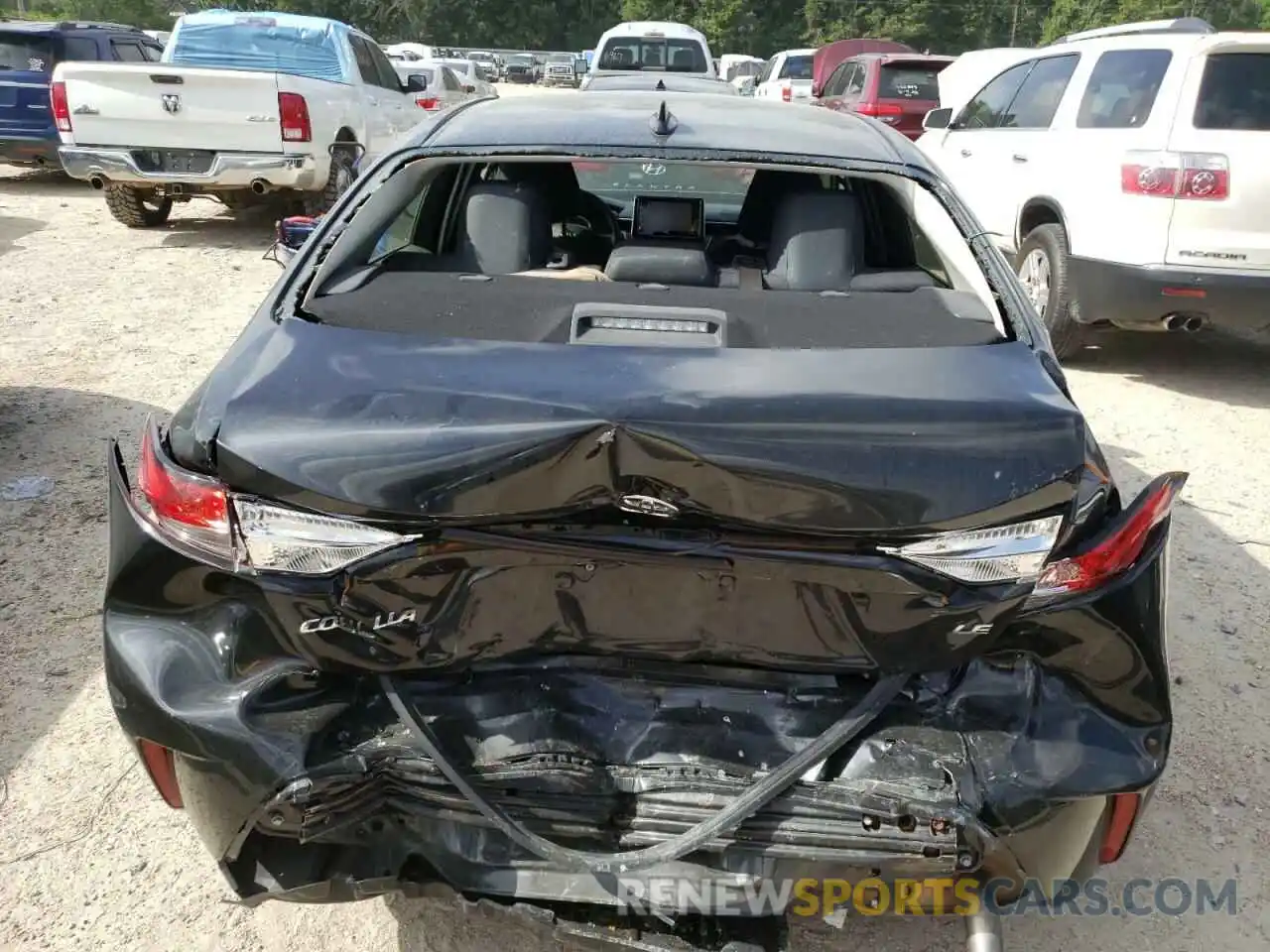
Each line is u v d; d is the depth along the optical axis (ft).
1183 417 18.93
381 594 5.86
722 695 6.34
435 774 6.23
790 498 5.59
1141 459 16.98
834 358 6.54
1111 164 19.20
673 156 8.81
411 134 9.43
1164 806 9.33
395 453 5.66
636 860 5.94
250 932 7.81
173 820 8.81
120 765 9.37
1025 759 6.17
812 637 5.96
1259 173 17.85
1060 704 6.30
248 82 27.30
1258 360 22.74
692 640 6.05
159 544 6.26
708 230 12.01
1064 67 22.15
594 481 5.66
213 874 8.31
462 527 5.74
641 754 6.31
